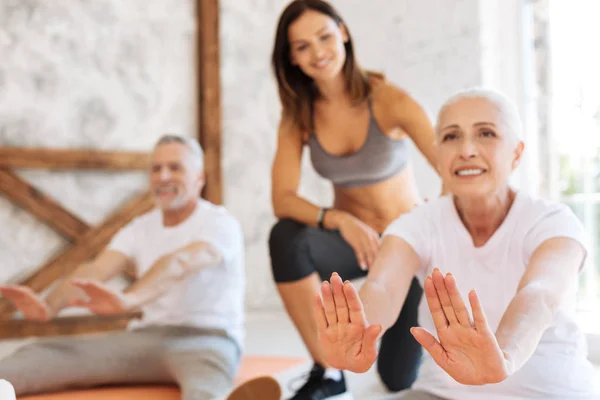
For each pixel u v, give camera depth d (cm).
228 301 270
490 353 110
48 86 494
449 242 164
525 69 456
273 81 587
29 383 234
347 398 259
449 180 159
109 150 514
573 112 432
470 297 109
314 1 246
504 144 155
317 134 265
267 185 582
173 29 546
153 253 283
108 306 229
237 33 572
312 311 260
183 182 277
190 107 554
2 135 479
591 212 421
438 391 160
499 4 471
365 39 542
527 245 156
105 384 249
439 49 497
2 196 475
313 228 259
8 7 482
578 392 154
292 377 280
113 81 520
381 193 268
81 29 507
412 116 252
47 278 481
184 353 244
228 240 271
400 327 254
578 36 432
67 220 489
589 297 414
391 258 164
